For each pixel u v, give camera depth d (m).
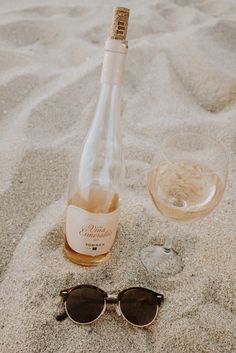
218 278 0.53
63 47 1.18
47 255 0.54
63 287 0.50
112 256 0.55
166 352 0.44
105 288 0.51
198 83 1.00
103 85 0.53
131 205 0.64
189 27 1.27
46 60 1.10
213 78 1.00
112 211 0.51
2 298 0.49
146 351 0.45
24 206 0.64
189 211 0.46
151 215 0.62
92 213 0.49
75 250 0.52
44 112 0.87
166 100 0.96
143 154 0.78
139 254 0.56
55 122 0.85
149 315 0.47
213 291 0.52
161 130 0.86
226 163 0.49
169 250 0.57
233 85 0.97
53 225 0.59
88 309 0.47
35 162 0.72
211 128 0.87
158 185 0.48
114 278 0.52
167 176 0.49
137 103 0.94
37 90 0.94
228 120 0.90
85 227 0.50
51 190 0.68
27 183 0.68
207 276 0.54
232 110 0.94
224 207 0.66
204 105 0.96
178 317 0.48
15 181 0.68
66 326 0.46
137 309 0.47
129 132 0.85
